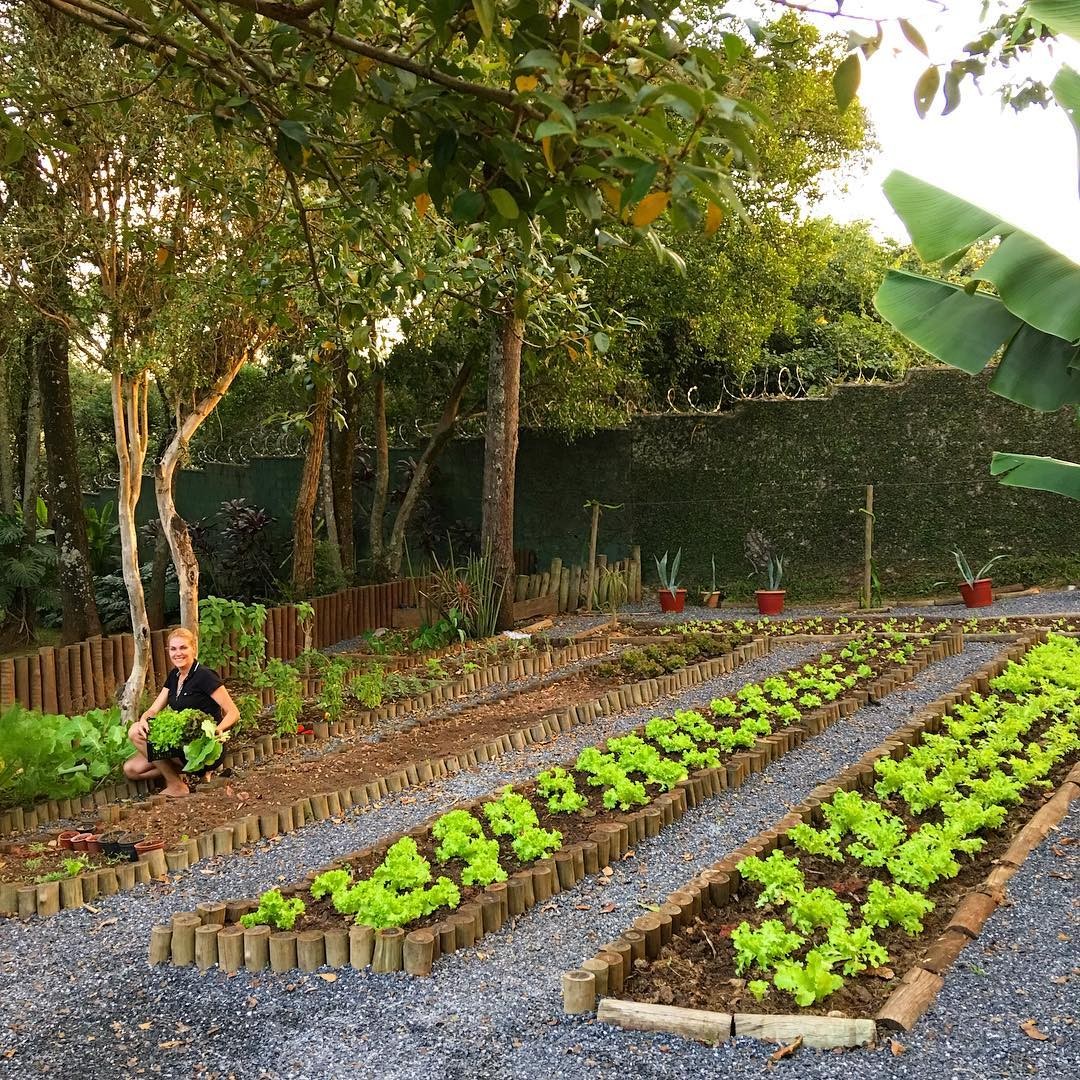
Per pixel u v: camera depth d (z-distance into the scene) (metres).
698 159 1.84
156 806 6.14
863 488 16.14
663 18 2.03
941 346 5.74
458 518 18.20
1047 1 3.94
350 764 6.94
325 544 14.78
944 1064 2.97
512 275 4.06
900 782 5.55
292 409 16.75
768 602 14.34
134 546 7.89
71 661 8.82
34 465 15.73
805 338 21.58
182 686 7.03
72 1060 3.38
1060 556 15.23
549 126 1.74
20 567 14.81
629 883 4.74
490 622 12.70
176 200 6.81
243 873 5.16
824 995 3.33
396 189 2.94
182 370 7.69
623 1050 3.20
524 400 15.77
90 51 5.97
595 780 5.89
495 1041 3.31
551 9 2.15
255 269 6.20
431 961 3.87
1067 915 3.95
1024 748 6.47
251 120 2.69
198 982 3.90
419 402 17.19
